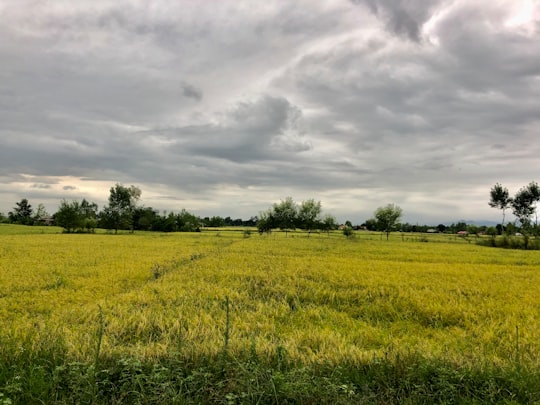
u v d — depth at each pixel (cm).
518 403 455
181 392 460
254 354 553
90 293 1398
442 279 1811
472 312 1138
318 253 3225
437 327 1024
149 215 9681
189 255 2855
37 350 559
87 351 587
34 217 10975
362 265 2316
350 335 868
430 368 530
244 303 1252
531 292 1498
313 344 754
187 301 1244
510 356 708
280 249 3575
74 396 440
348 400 442
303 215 7794
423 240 5991
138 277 1809
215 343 656
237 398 452
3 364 501
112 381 505
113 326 893
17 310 1139
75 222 7331
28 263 2252
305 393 449
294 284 1594
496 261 2897
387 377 522
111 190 8194
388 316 1146
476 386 505
